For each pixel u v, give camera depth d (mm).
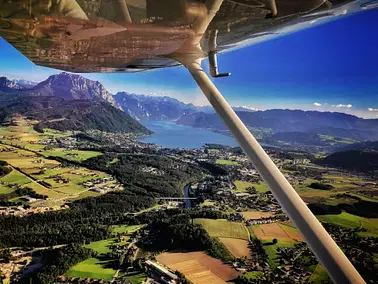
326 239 2154
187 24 2668
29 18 2346
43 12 2273
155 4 2389
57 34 2693
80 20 2439
